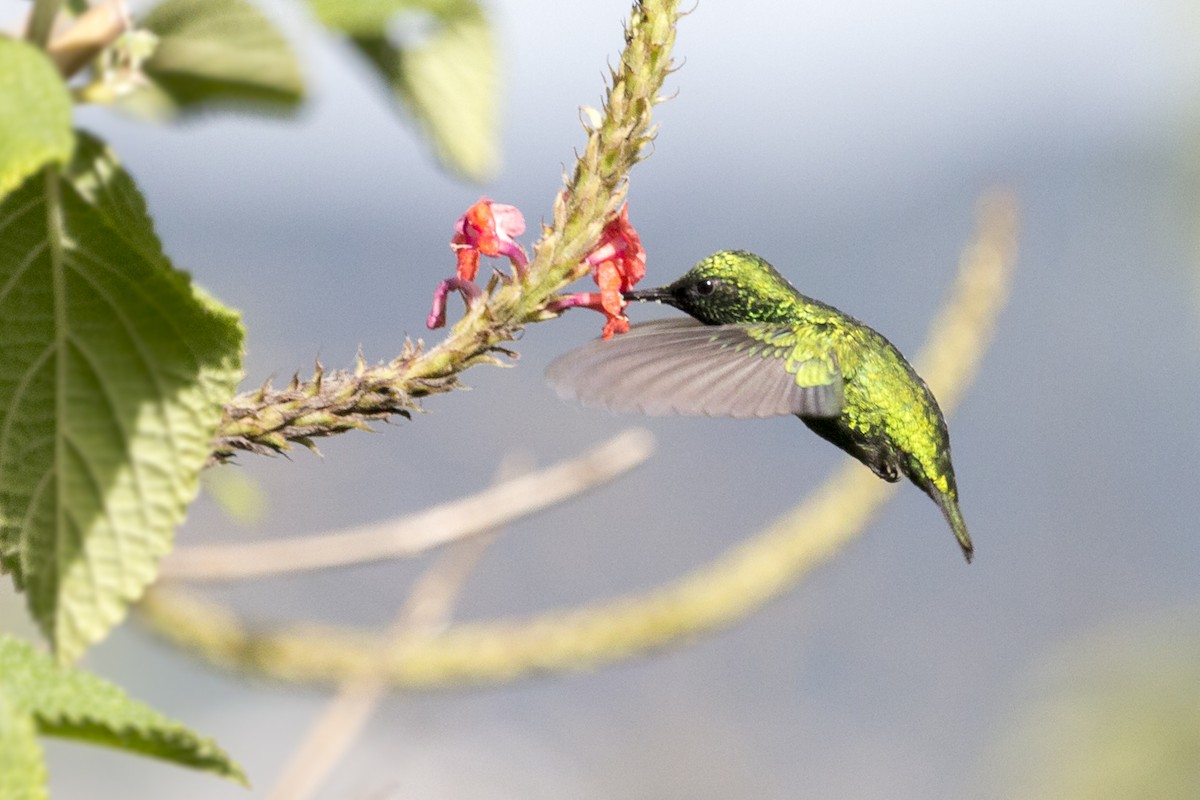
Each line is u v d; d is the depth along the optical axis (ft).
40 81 9.68
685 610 24.38
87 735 11.37
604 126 12.91
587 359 15.37
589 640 23.84
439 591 19.97
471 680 23.17
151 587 21.11
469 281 13.00
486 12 17.26
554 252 12.92
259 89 18.04
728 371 18.83
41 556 12.03
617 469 19.98
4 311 12.04
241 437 12.62
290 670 22.57
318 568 19.40
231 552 18.97
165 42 17.20
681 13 12.91
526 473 20.61
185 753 11.53
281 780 18.31
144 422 12.24
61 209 12.13
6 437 12.05
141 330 12.24
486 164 17.74
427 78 17.52
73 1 15.71
